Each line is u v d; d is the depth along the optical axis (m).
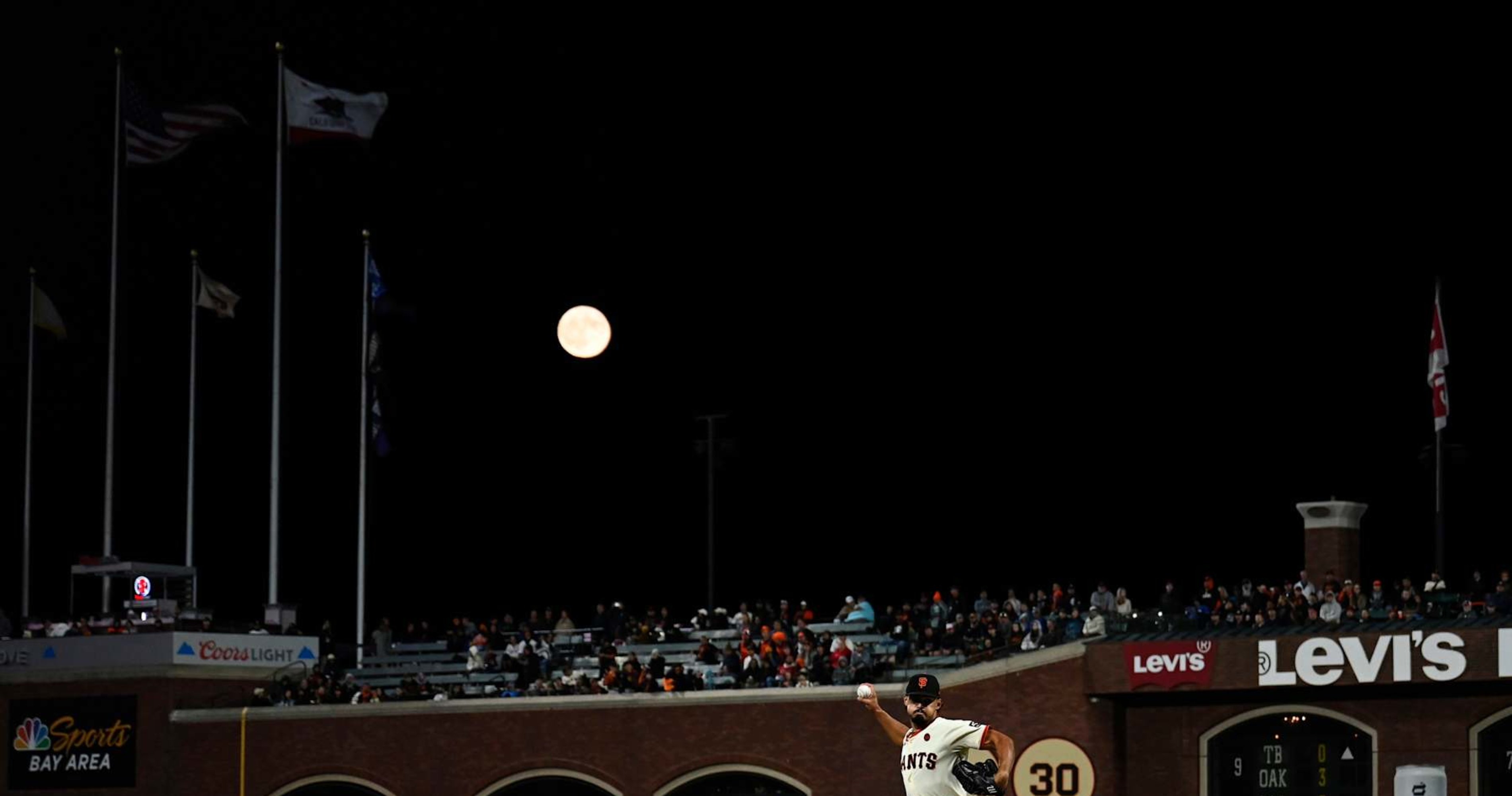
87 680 65.06
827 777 57.84
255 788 63.19
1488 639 50.62
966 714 56.66
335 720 63.06
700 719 59.59
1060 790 55.31
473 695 64.06
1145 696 55.66
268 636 66.31
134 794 63.97
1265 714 54.78
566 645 66.94
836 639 61.12
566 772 60.69
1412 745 52.97
